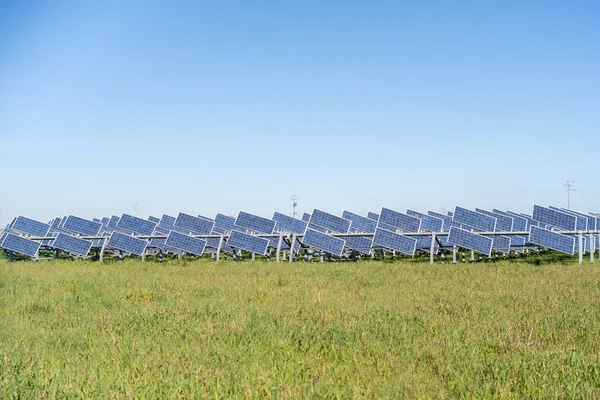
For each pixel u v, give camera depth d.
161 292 17.66
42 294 17.62
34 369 8.48
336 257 35.53
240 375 8.18
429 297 15.96
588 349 9.91
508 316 12.68
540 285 18.20
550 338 10.70
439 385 7.86
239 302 15.48
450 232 30.48
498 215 42.91
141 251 34.31
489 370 8.48
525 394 7.48
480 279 20.22
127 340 10.65
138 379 7.91
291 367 8.67
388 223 35.88
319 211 36.56
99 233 44.38
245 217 36.75
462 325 11.54
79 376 8.24
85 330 11.85
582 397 7.29
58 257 37.88
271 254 40.44
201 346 10.05
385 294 16.81
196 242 33.31
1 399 7.24
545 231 29.92
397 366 8.74
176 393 7.42
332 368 8.76
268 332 11.06
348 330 11.05
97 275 23.27
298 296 16.67
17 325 12.54
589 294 15.95
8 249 35.50
